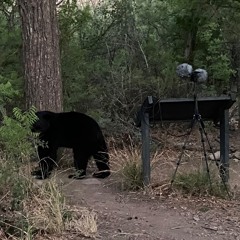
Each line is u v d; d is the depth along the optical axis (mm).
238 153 7570
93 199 5109
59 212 4020
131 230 4172
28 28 6547
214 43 8938
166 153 7219
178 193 5203
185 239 4027
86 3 9008
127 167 5617
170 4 9039
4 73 7430
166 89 8375
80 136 6000
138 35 9109
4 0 8234
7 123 4605
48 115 5855
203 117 5559
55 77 6645
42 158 5688
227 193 5199
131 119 7996
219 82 9234
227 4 8117
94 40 8945
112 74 8242
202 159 6656
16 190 4176
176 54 9523
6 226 3801
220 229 4293
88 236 3912
